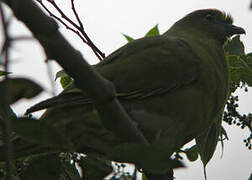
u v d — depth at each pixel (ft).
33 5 13.14
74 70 14.93
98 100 16.03
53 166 18.81
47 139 11.72
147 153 12.29
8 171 9.94
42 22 13.33
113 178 16.83
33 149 20.17
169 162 12.29
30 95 12.00
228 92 27.91
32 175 18.74
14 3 12.16
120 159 13.04
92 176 17.38
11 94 11.96
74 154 22.35
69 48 14.34
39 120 11.64
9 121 10.44
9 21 9.90
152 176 23.54
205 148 26.45
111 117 16.63
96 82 15.56
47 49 13.55
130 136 17.11
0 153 17.99
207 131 26.99
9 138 9.91
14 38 9.93
